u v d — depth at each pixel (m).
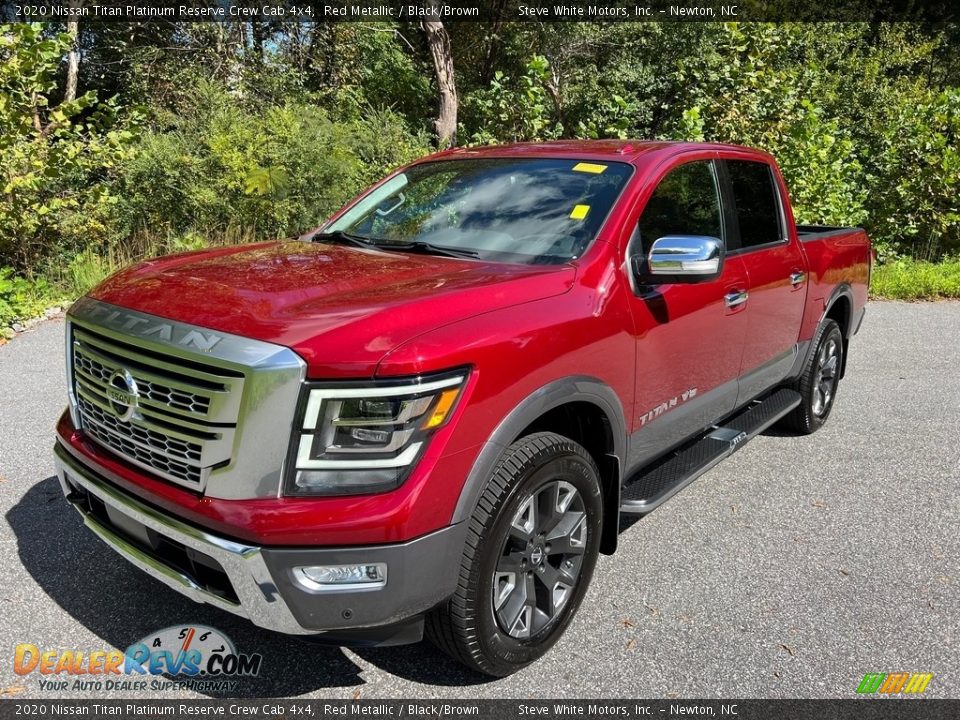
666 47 18.27
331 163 10.64
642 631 3.01
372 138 12.11
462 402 2.31
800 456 4.90
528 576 2.70
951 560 3.61
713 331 3.64
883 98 19.48
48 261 8.87
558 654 2.86
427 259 3.17
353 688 2.66
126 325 2.47
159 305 2.52
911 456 4.92
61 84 16.19
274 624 2.24
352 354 2.17
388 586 2.23
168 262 3.11
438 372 2.25
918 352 7.66
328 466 2.18
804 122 11.71
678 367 3.43
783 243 4.50
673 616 3.11
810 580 3.40
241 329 2.28
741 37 11.52
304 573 2.19
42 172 8.08
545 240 3.20
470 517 2.39
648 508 3.21
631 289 3.10
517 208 3.43
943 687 2.72
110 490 2.54
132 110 8.96
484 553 2.42
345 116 13.56
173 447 2.35
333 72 16.91
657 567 3.49
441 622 2.48
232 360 2.16
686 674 2.76
